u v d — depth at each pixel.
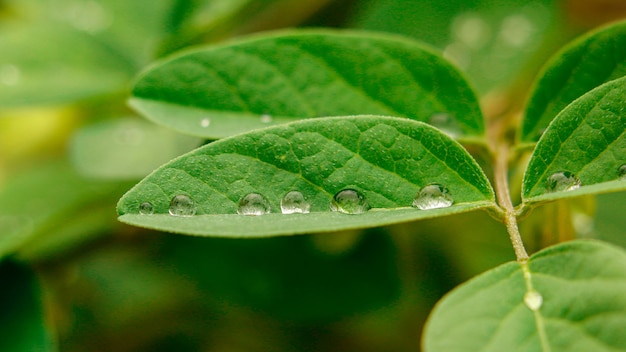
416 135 0.19
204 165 0.19
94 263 0.25
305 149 0.19
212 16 0.24
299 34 0.21
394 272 0.24
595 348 0.18
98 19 0.25
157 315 0.26
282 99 0.21
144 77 0.21
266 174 0.19
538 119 0.21
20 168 0.26
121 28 0.25
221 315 0.26
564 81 0.20
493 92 0.23
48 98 0.23
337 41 0.21
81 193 0.23
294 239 0.24
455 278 0.24
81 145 0.23
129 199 0.19
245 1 0.24
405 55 0.21
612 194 0.22
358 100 0.21
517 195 0.21
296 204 0.19
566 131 0.19
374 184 0.19
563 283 0.18
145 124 0.24
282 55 0.21
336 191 0.19
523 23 0.23
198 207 0.19
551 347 0.18
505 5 0.23
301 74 0.21
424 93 0.21
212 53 0.21
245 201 0.19
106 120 0.24
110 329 0.26
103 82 0.24
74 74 0.24
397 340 0.25
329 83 0.21
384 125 0.19
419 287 0.24
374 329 0.25
